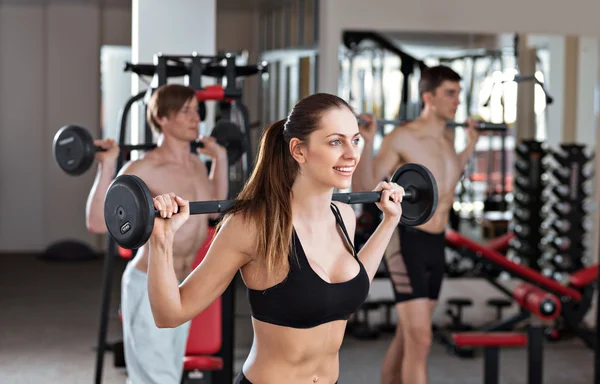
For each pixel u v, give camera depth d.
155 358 3.16
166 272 1.84
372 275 2.17
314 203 1.97
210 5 4.80
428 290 3.88
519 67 6.18
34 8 9.66
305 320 1.92
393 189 2.18
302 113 1.89
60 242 9.42
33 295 7.25
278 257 1.89
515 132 6.44
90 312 6.54
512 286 6.25
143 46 4.76
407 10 6.05
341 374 4.79
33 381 4.60
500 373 4.88
